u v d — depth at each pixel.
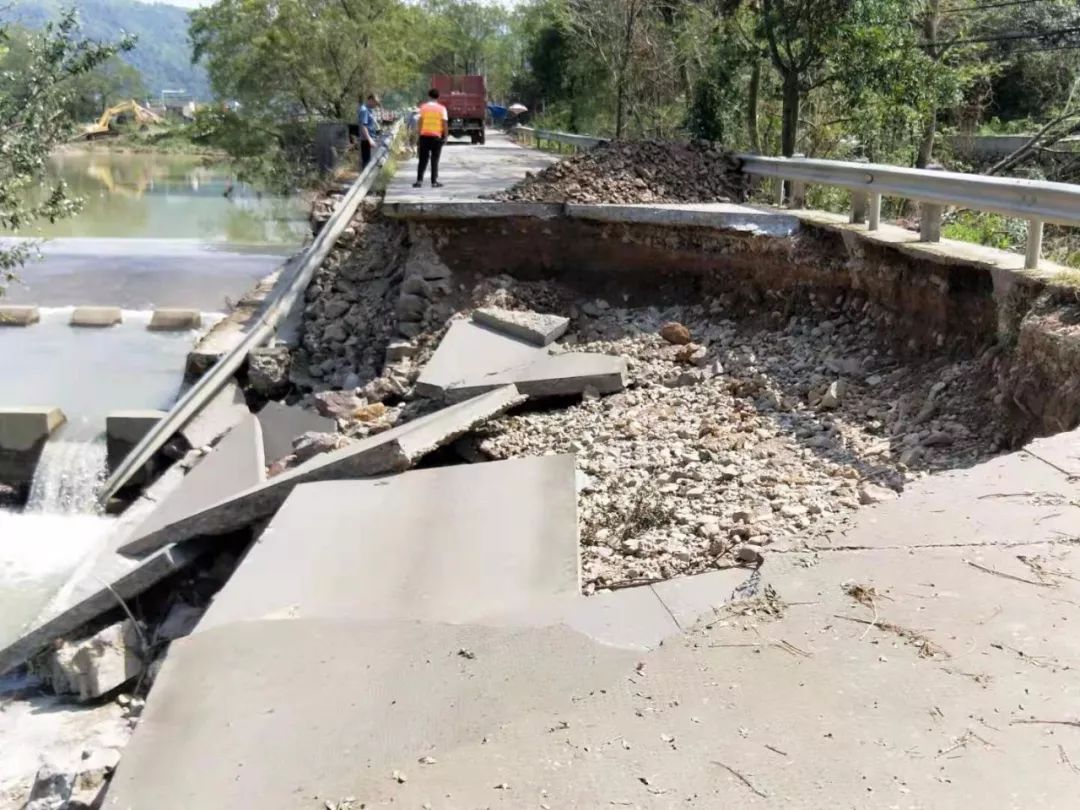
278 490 7.95
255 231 28.58
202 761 4.00
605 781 3.05
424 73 67.25
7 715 7.14
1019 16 25.89
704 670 3.55
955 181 8.32
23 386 13.96
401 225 14.38
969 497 4.77
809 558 4.27
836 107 19.02
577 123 33.16
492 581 5.68
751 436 7.72
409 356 12.12
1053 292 7.07
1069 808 2.73
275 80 41.19
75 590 8.34
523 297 12.48
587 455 7.82
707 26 21.72
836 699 3.31
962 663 3.44
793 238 11.02
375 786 3.40
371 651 4.86
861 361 9.19
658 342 10.79
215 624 5.43
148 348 15.39
